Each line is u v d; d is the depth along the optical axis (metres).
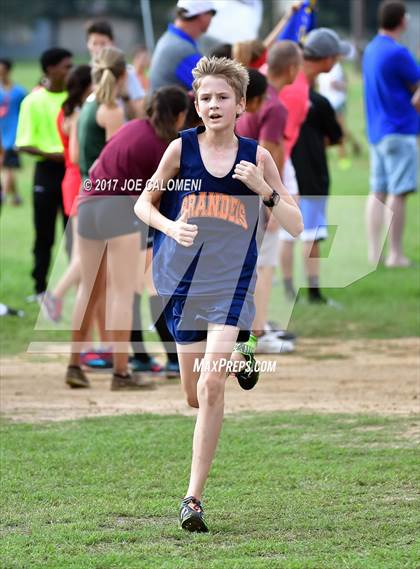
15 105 49.91
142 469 16.97
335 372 23.80
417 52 156.62
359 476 16.38
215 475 16.55
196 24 25.00
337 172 58.94
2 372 23.88
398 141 33.94
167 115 20.45
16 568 13.00
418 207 49.69
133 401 21.42
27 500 15.56
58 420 19.97
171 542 13.95
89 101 22.52
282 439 18.52
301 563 13.00
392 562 13.06
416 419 19.77
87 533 14.19
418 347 26.23
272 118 23.06
